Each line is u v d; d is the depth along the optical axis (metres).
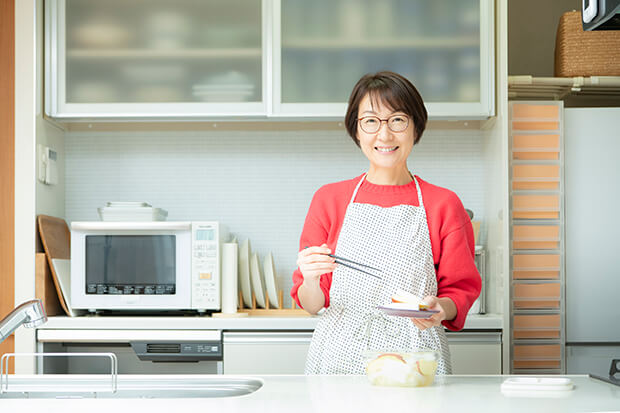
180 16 2.65
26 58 2.57
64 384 1.44
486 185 2.83
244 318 2.45
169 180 2.95
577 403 1.12
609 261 2.61
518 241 2.59
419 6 2.62
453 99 2.61
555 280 2.58
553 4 3.07
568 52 2.67
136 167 2.95
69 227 2.93
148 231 2.52
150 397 1.43
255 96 2.63
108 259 2.53
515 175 2.59
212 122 2.89
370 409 1.06
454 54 2.61
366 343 1.62
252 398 1.17
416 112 1.67
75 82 2.63
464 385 1.33
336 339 1.65
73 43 2.64
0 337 1.33
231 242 2.86
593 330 2.59
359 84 1.69
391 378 1.29
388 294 1.67
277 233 2.93
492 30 2.60
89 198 2.94
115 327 2.45
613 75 2.65
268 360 2.44
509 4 3.08
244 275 2.70
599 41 2.65
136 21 2.65
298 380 1.40
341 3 2.63
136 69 2.64
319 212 1.80
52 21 2.63
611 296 2.60
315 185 2.94
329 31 2.63
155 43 2.64
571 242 2.62
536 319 2.56
